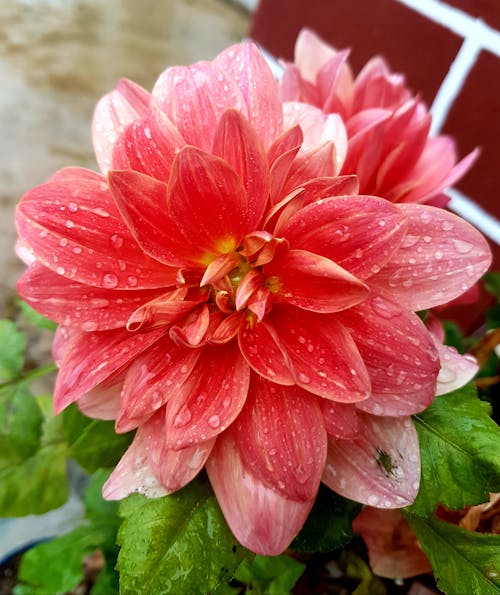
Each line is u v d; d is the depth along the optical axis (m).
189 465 0.11
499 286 0.22
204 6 0.75
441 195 0.16
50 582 0.22
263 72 0.13
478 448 0.13
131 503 0.13
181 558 0.12
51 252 0.11
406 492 0.12
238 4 0.77
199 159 0.10
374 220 0.11
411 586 0.18
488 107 0.28
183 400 0.11
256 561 0.18
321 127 0.13
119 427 0.11
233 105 0.12
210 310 0.12
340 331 0.11
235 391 0.11
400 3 0.30
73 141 0.50
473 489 0.13
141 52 0.62
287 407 0.11
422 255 0.11
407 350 0.11
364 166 0.14
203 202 0.11
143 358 0.12
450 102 0.29
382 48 0.31
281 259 0.11
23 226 0.11
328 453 0.12
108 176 0.10
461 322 0.30
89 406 0.12
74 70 0.58
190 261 0.12
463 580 0.14
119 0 0.72
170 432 0.11
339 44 0.34
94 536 0.23
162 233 0.11
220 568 0.12
